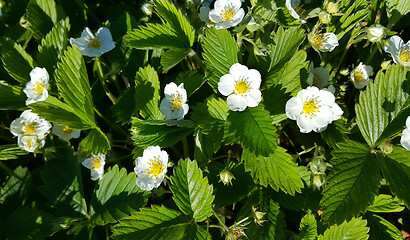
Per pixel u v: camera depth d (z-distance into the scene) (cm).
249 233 17
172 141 18
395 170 17
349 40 20
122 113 20
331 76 21
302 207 18
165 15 19
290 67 17
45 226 18
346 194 16
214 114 17
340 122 18
